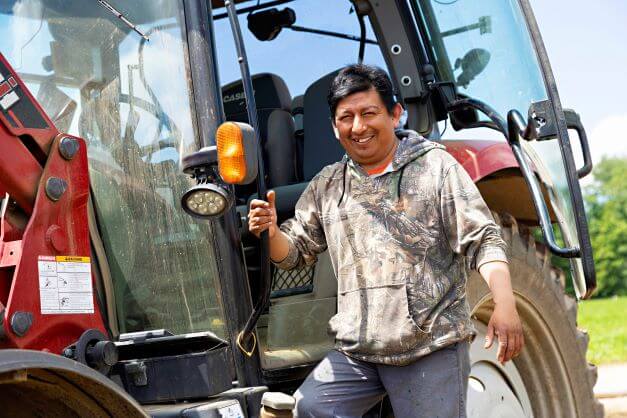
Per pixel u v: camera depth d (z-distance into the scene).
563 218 3.23
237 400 2.65
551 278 3.89
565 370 3.90
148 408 2.63
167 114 2.85
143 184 2.89
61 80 2.95
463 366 2.85
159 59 2.87
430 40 3.90
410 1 3.91
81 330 2.53
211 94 2.81
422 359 2.82
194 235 2.83
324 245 3.04
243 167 2.51
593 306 15.77
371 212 2.87
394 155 2.90
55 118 2.93
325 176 3.01
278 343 3.10
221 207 2.55
